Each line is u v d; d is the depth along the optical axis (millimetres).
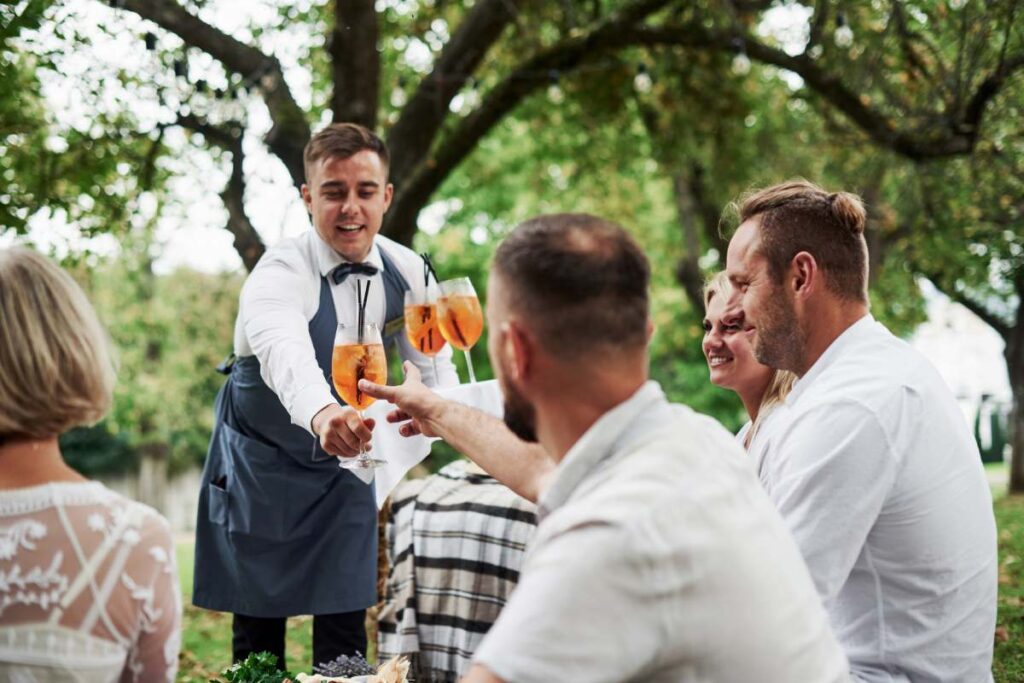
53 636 1492
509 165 14156
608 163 12438
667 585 1285
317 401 2928
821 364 2258
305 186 3455
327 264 3373
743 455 1512
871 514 2080
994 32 6832
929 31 7418
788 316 2271
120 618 1532
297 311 3271
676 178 13359
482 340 17812
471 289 3027
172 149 8398
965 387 17406
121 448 25781
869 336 2240
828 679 1426
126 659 1572
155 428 24453
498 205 16547
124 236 8625
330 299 3371
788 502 2109
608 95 10008
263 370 3148
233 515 3395
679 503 1323
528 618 1282
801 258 2244
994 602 2221
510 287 1430
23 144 7250
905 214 10344
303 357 3066
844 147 10367
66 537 1516
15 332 1499
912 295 13500
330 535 3391
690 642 1305
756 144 11906
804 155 11797
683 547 1296
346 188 3320
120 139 7543
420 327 3152
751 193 2529
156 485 25484
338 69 7539
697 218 14961
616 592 1274
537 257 1407
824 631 1460
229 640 5531
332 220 3326
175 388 22125
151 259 10219
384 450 3334
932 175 9281
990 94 6809
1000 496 12547
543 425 1485
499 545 3711
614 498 1326
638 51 9742
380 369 2746
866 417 2096
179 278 20812
